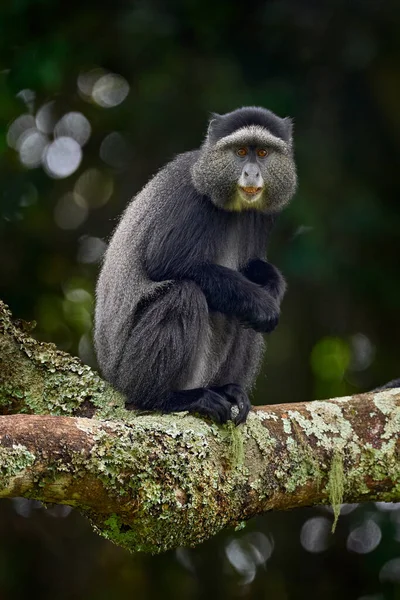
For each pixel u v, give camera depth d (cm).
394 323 1590
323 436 750
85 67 1526
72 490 641
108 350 900
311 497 748
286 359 1555
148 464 662
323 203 1458
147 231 909
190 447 686
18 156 1551
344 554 1520
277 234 1433
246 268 992
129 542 695
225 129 934
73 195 1600
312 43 1536
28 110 1540
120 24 1464
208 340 898
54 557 1465
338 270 1484
